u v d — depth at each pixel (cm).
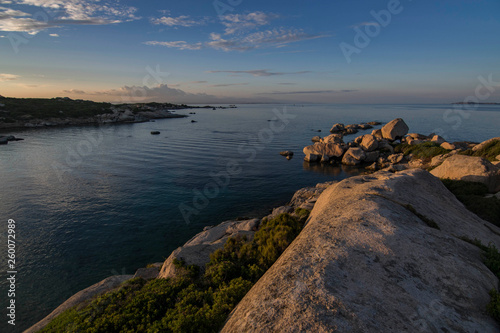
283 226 1280
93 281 1853
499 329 587
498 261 841
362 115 19925
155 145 7175
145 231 2547
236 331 591
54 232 2472
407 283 684
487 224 1322
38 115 11406
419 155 5006
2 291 1736
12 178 4003
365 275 701
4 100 12888
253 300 678
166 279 1150
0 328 1460
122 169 4650
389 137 6744
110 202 3178
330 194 1533
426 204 1275
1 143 6956
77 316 934
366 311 577
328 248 827
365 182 1580
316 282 668
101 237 2417
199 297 939
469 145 5569
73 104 15000
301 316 566
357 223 970
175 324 756
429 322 568
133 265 2042
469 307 633
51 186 3669
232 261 1248
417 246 845
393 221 980
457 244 918
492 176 1973
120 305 953
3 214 2794
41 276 1888
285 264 788
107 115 13650
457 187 2002
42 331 904
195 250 1416
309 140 8212
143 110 16950
